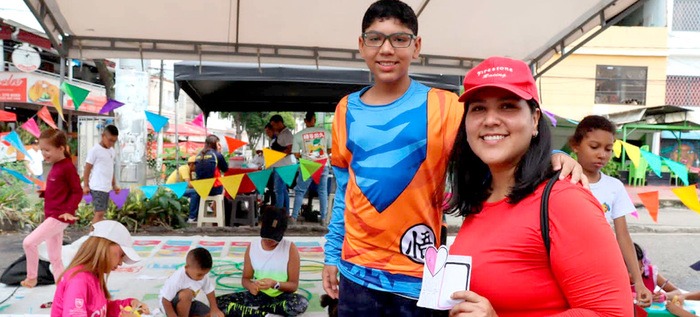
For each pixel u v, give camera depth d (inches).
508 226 53.9
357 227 87.9
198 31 215.0
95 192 263.6
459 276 54.3
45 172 504.4
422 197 84.2
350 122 89.2
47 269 187.2
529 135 55.6
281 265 162.1
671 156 789.2
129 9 193.0
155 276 204.5
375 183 84.4
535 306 52.6
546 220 51.1
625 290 48.0
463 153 62.7
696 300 151.8
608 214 117.0
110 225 113.4
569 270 49.1
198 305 152.1
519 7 191.5
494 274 53.6
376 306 86.5
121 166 359.6
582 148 116.0
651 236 358.3
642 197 137.3
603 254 48.2
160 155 520.4
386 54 84.8
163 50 224.2
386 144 84.4
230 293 176.9
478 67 57.4
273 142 352.5
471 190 61.2
